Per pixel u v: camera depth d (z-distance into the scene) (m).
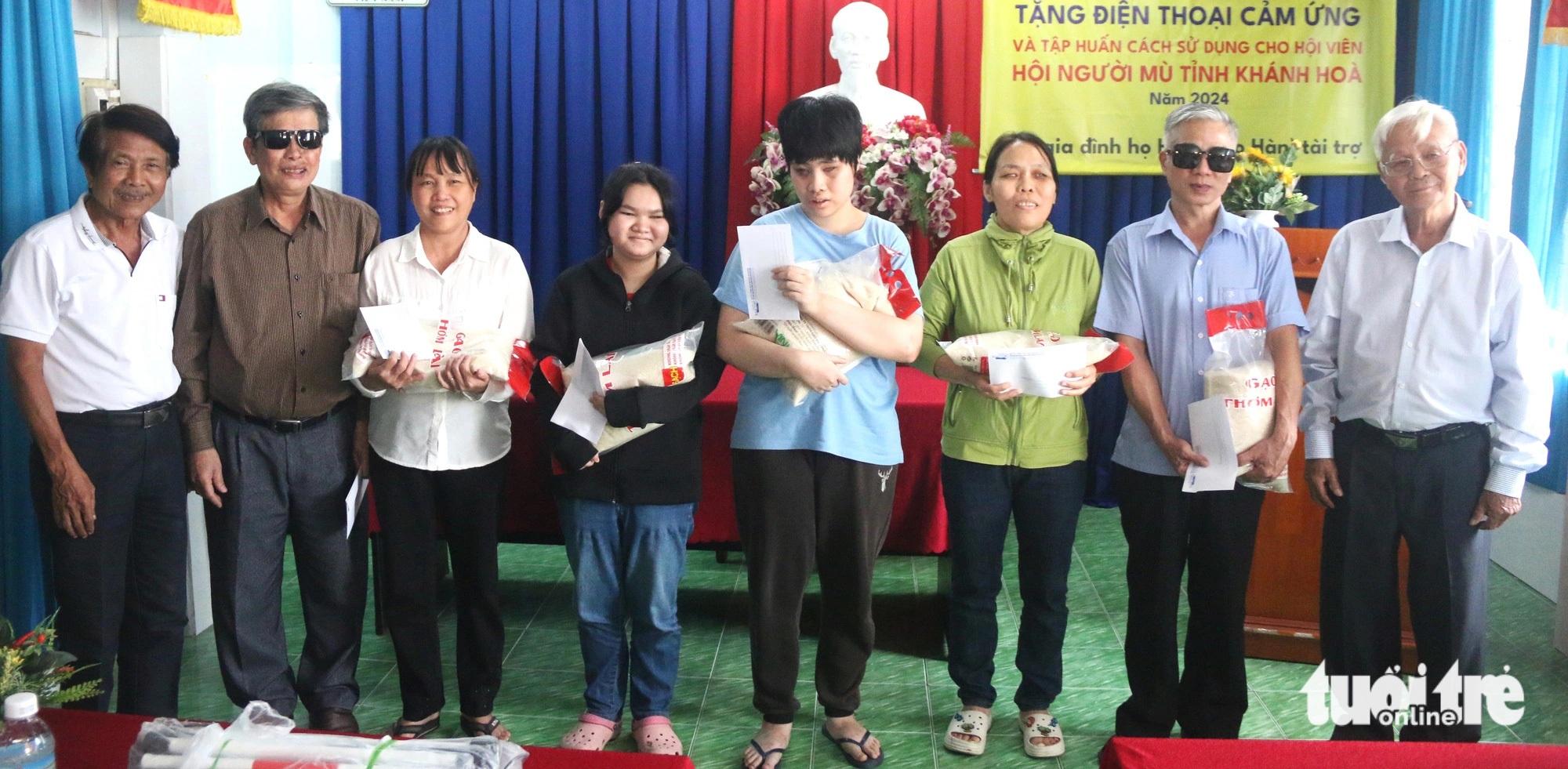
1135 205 4.79
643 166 2.34
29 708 1.16
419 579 2.47
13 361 2.17
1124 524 2.41
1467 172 3.99
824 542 2.39
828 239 2.30
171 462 2.36
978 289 2.44
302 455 2.41
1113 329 2.35
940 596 3.21
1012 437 2.42
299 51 4.36
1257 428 2.21
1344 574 2.33
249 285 2.34
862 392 2.31
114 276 2.23
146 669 2.42
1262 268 2.29
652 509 2.41
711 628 3.36
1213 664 2.39
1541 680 2.97
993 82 4.67
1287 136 4.64
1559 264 3.52
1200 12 4.61
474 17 4.68
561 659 3.14
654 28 4.67
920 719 2.76
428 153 2.30
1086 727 2.72
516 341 2.33
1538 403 2.14
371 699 2.85
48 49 2.60
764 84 4.70
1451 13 4.20
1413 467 2.21
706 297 2.40
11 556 2.62
